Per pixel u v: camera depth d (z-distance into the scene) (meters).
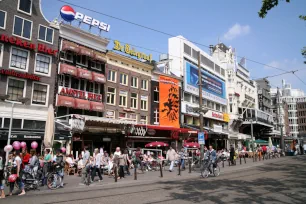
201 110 19.58
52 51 21.75
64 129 20.02
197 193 9.70
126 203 8.11
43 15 21.78
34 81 20.70
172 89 33.38
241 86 54.59
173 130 30.09
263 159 31.89
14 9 19.91
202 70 40.75
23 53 20.36
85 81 24.72
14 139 18.53
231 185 11.62
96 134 23.88
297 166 21.03
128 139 26.69
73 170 17.36
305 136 60.69
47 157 13.01
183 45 37.09
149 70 31.36
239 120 49.91
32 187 11.25
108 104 26.27
